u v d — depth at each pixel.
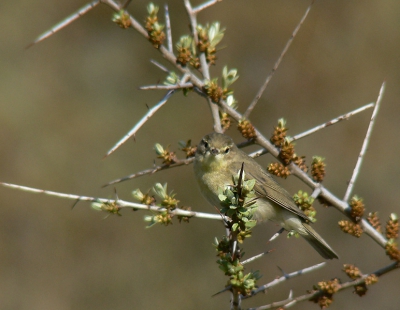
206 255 12.73
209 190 7.02
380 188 13.14
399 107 13.55
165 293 12.44
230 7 14.30
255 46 14.12
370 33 13.89
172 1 14.77
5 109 14.16
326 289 4.73
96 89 15.01
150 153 13.95
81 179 13.60
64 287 12.32
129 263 12.65
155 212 4.61
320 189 5.36
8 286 12.12
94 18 15.65
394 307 12.03
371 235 5.08
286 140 5.37
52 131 14.13
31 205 12.97
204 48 5.49
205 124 14.06
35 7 15.63
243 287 4.26
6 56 15.07
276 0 14.33
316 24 14.05
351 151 13.41
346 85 13.72
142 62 15.24
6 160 13.43
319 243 7.10
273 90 13.86
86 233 12.84
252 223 4.07
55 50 15.36
